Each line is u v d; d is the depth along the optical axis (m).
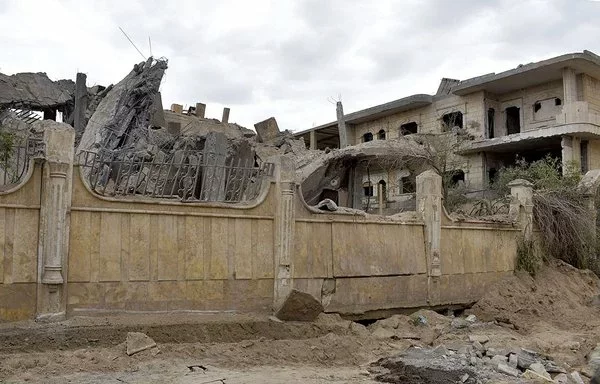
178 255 11.48
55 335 9.68
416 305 14.95
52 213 10.12
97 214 10.74
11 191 9.96
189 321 11.01
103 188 11.20
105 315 10.64
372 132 40.28
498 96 33.84
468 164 33.22
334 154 30.50
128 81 25.48
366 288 13.98
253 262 12.37
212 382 8.51
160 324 10.62
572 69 29.25
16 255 9.94
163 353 9.91
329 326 12.34
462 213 22.19
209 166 12.50
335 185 31.09
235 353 10.47
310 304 12.30
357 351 11.57
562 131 28.38
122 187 12.99
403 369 10.22
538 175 23.59
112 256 10.80
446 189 26.66
